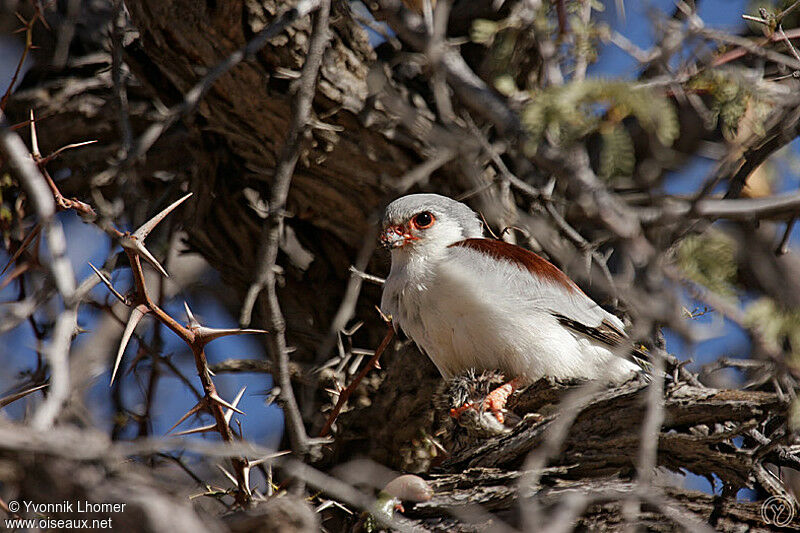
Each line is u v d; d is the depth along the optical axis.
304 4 8.10
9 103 11.22
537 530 5.79
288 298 11.33
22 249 8.13
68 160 11.48
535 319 8.87
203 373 6.74
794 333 5.52
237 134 10.15
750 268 10.68
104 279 6.75
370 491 9.45
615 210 6.30
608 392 7.63
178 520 4.38
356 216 10.75
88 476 4.34
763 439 7.34
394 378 10.57
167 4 9.29
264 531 5.22
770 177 9.34
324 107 9.81
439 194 10.72
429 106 10.30
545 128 6.36
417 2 8.77
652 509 7.07
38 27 11.62
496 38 9.72
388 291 9.46
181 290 12.64
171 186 11.34
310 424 10.71
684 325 5.60
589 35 7.00
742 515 7.05
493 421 8.68
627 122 11.01
